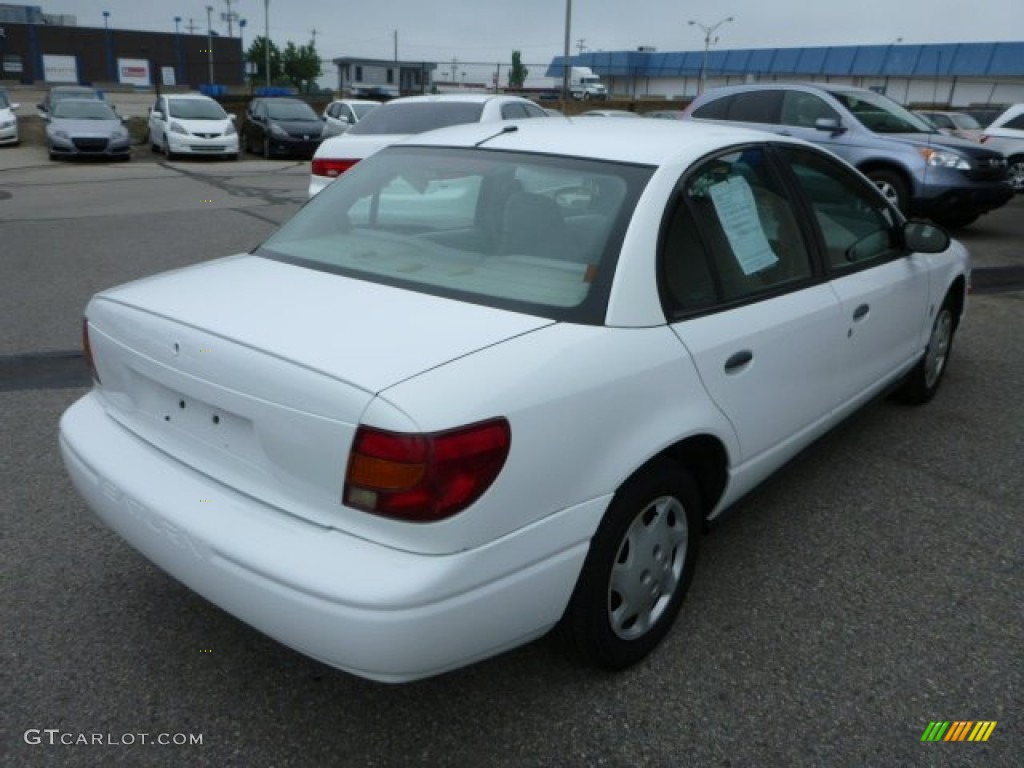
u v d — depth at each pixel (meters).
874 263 4.00
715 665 2.84
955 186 10.20
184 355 2.40
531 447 2.20
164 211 12.30
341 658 2.08
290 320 2.42
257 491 2.30
